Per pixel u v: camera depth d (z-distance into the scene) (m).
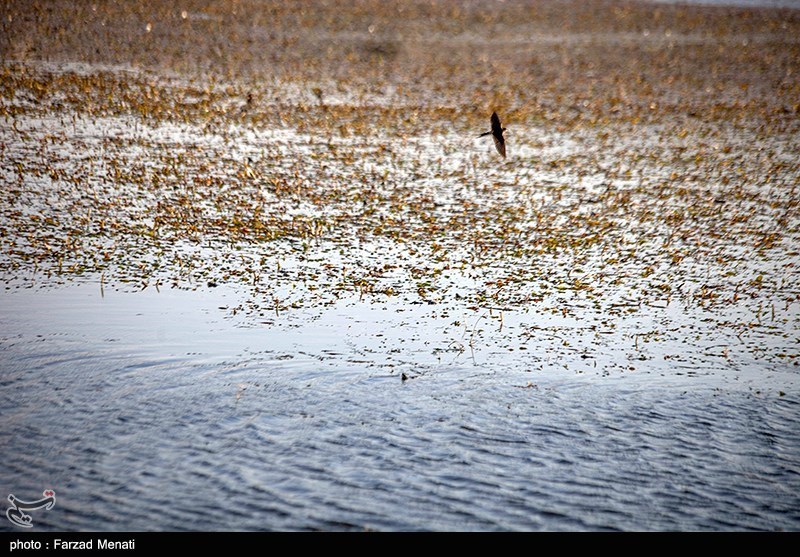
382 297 69.81
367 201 94.44
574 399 54.47
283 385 54.75
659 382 57.12
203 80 146.75
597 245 84.12
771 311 69.56
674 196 100.81
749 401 54.88
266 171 103.44
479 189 101.25
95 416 49.94
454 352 60.59
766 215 94.62
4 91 128.88
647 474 45.94
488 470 45.66
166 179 97.88
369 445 47.84
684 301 71.31
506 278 74.88
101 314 64.19
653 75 166.25
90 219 84.31
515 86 157.00
